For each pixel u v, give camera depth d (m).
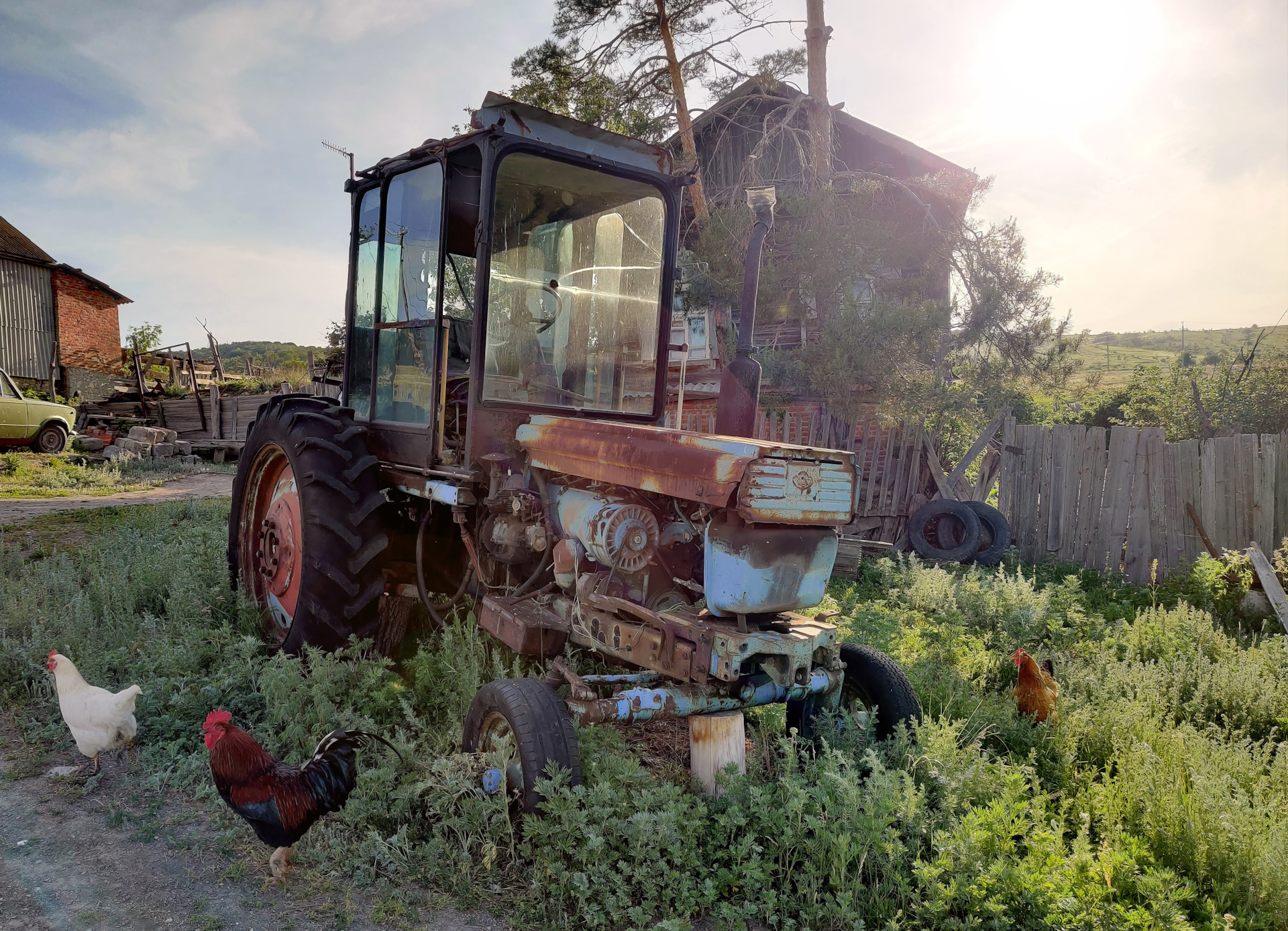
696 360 12.78
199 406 19.20
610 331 4.21
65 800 3.06
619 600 3.04
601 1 11.47
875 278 10.84
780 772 3.22
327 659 3.66
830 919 2.54
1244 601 6.65
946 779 3.06
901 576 7.49
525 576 3.65
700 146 15.29
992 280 10.41
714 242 10.25
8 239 22.39
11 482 12.67
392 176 4.33
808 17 11.85
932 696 4.15
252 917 2.43
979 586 6.70
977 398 9.84
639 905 2.59
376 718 3.56
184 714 3.60
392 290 4.37
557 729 2.79
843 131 15.02
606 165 3.92
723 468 2.71
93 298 24.14
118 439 17.56
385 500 4.14
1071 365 10.38
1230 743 3.88
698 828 2.77
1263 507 7.66
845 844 2.59
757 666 3.00
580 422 3.39
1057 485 9.07
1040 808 3.01
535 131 3.67
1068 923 2.43
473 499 3.63
